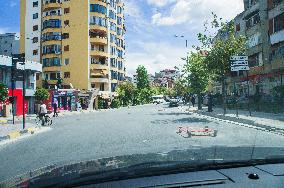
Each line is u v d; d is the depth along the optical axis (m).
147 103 92.06
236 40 28.89
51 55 62.88
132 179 1.46
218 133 14.18
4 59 37.78
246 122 19.27
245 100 35.47
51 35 63.06
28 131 18.36
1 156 10.55
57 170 1.70
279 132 14.14
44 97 41.84
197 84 37.66
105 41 64.50
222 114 26.38
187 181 1.43
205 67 29.94
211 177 1.49
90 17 63.06
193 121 21.70
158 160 1.79
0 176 7.44
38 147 12.04
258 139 11.92
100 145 11.51
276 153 1.99
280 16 29.17
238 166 1.69
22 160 9.42
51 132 17.94
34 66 42.47
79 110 53.84
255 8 36.50
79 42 62.19
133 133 15.08
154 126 18.56
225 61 28.31
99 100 62.16
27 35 67.56
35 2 67.25
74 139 13.82
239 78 43.22
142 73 94.56
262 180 1.43
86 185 1.40
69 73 62.47
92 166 1.75
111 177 1.49
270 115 23.39
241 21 42.59
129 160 1.87
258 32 36.34
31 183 1.45
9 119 31.36
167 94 136.00
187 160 1.74
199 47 29.08
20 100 39.84
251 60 38.78
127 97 71.62
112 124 21.31
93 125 21.25
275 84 33.62
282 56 30.20
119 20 73.44
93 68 62.62
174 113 33.62
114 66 68.31
